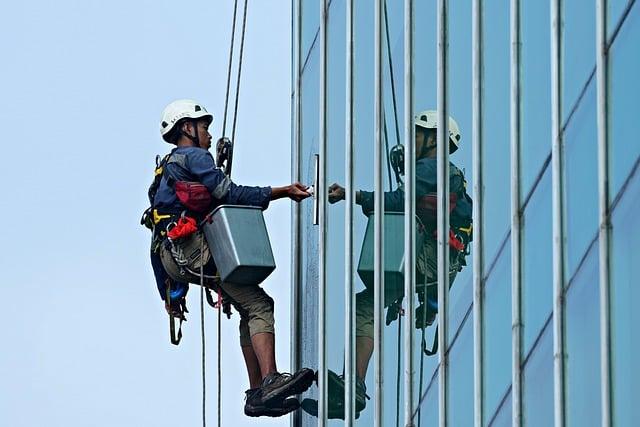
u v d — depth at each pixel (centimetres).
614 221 3575
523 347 3891
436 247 4369
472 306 4153
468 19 4272
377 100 4753
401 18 4650
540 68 3922
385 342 4638
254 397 4597
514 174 3981
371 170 4775
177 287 4722
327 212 5116
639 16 3544
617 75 3606
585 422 3625
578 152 3716
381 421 4622
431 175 4419
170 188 4653
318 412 5081
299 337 5438
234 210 4616
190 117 4728
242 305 4688
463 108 4272
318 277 5162
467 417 4134
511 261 3962
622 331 3528
